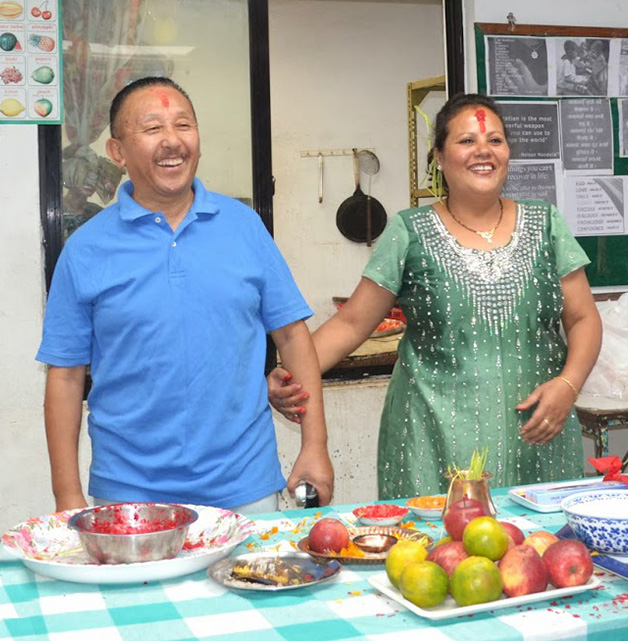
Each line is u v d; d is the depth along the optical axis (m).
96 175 3.12
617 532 1.35
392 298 2.28
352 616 1.19
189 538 1.49
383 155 5.29
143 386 1.76
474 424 2.14
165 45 3.15
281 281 1.91
